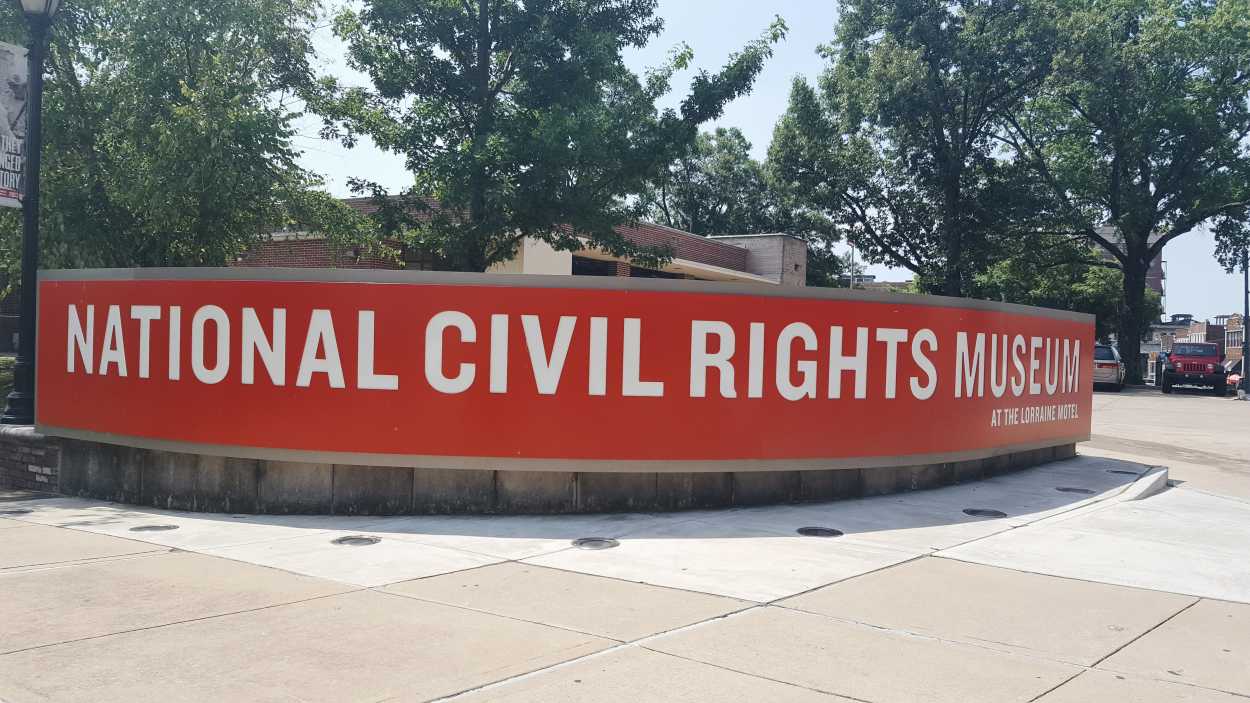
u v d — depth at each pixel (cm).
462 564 682
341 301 873
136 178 1476
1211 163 4209
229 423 894
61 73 1586
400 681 440
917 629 534
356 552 722
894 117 3975
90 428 972
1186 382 3591
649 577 646
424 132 1483
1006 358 1098
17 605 564
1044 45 3750
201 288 906
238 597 586
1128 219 4025
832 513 893
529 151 1421
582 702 417
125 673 448
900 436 969
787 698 425
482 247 1550
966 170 4088
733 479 916
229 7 1567
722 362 885
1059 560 716
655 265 1700
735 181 6209
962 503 956
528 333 862
